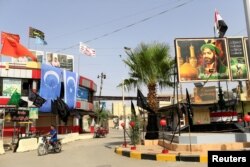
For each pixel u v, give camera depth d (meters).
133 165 12.55
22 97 35.53
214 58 18.98
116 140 32.53
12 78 35.50
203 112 29.39
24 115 25.05
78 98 43.25
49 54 45.91
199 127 19.97
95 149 21.19
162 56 21.73
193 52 18.91
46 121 37.88
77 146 25.17
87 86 46.00
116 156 16.16
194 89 29.19
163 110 36.94
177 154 13.44
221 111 23.08
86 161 14.55
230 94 31.48
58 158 16.36
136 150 16.66
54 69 37.91
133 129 21.98
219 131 18.69
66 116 26.20
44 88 36.28
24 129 32.56
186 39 19.00
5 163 15.03
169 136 18.11
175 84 19.84
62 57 47.16
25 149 22.33
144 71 21.77
